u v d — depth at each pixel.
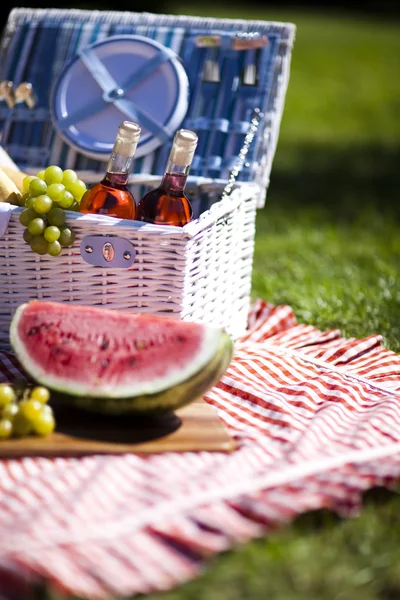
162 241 2.69
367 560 1.92
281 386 2.87
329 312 3.91
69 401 2.31
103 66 3.64
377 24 20.66
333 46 16.48
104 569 1.75
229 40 3.63
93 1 10.59
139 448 2.26
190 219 2.84
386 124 10.84
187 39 3.71
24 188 2.92
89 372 2.31
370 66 14.66
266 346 3.23
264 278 4.53
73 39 3.82
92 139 3.58
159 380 2.27
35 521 1.85
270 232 6.00
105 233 2.73
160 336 2.34
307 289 4.34
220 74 3.62
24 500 1.98
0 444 2.22
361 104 11.93
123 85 3.59
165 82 3.59
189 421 2.44
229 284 3.23
